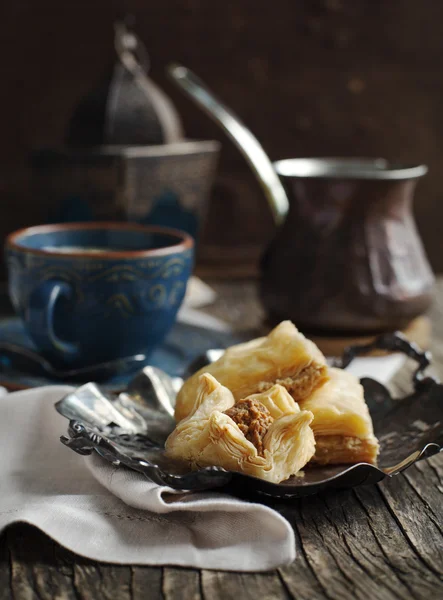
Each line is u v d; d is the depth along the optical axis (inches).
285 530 14.3
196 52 31.0
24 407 16.7
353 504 15.7
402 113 32.0
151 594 13.7
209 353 18.7
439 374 21.2
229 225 32.3
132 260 19.4
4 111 30.9
